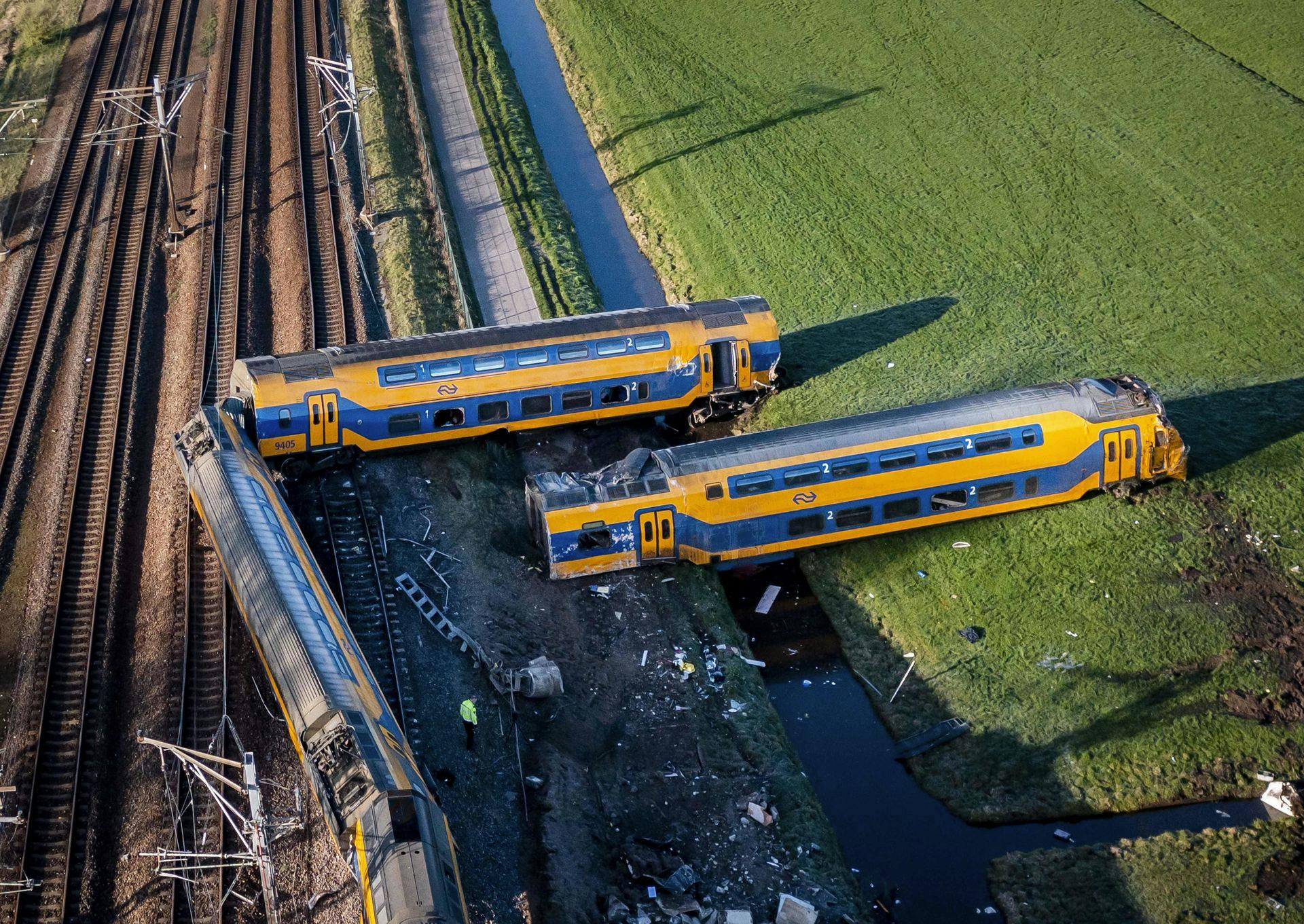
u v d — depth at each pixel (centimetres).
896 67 7181
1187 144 6350
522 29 8000
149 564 4034
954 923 3241
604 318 4716
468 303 5375
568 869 3153
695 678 3841
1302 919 3139
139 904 3009
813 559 4353
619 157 6688
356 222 5816
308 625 3297
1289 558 4175
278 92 6962
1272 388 4862
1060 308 5381
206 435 4038
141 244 5766
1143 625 3978
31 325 5294
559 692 3653
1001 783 3591
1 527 4231
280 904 2988
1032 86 6912
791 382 5059
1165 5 7488
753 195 6244
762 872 3278
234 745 3369
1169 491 4447
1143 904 3219
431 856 2753
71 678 3641
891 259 5750
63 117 6838
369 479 4381
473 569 4066
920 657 3975
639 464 4153
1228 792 3522
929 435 4238
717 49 7525
